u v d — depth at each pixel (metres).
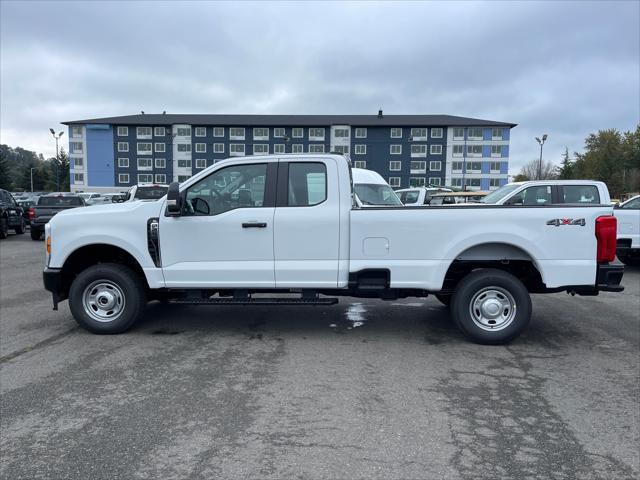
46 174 115.50
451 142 80.62
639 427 3.68
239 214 5.63
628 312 7.42
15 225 20.95
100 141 83.31
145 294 6.12
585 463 3.18
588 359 5.22
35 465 3.14
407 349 5.52
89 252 6.37
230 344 5.67
